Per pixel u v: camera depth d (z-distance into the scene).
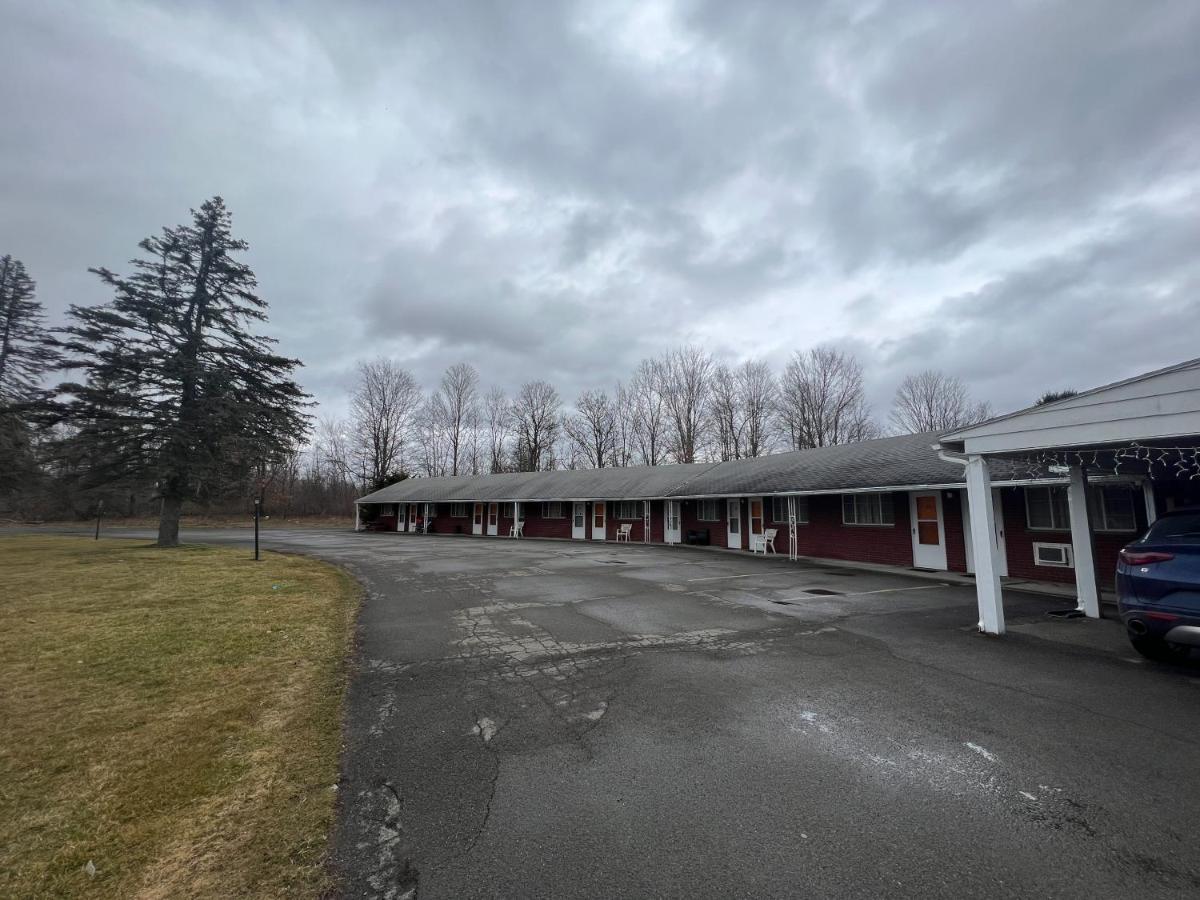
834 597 9.26
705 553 18.16
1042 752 3.44
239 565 13.75
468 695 4.64
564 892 2.20
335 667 5.45
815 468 17.08
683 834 2.60
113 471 19.55
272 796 3.00
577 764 3.36
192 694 4.62
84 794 3.01
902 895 2.15
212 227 21.36
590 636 6.61
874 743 3.60
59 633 6.64
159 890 2.22
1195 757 3.36
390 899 2.16
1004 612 7.86
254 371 22.20
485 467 50.28
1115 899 2.11
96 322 19.30
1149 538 5.36
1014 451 6.54
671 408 41.75
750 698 4.47
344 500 50.22
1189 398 5.20
